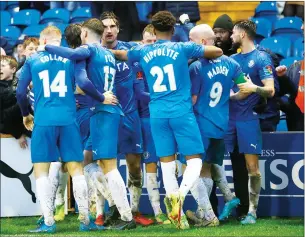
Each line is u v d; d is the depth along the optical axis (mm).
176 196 11875
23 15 23391
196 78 12703
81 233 12195
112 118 12539
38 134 12305
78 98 13633
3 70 14969
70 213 15500
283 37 20891
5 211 15320
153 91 12352
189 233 11883
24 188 15320
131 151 13625
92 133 12625
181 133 12195
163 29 12383
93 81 12539
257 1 22688
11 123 15031
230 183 14664
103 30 12875
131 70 13555
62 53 12047
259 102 13875
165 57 12203
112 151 12555
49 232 12383
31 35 22094
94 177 13273
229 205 13539
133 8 21078
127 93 13516
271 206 14406
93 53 12508
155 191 13906
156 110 12289
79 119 13617
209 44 13016
